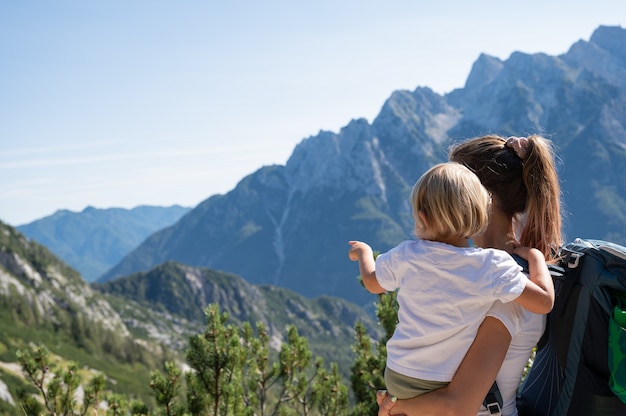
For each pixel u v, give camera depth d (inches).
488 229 130.0
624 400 105.0
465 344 110.4
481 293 109.3
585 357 111.5
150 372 293.3
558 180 130.5
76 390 288.8
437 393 110.6
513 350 114.0
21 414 273.4
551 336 118.3
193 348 292.2
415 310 115.1
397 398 116.4
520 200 129.1
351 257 146.3
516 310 113.0
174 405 288.5
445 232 115.5
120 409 288.5
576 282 112.5
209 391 290.8
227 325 309.9
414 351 113.3
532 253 120.6
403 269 119.6
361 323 355.6
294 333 370.3
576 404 111.8
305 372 371.2
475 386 108.3
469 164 133.2
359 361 345.1
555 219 129.1
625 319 106.3
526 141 130.4
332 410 365.1
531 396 123.0
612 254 109.0
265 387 362.3
